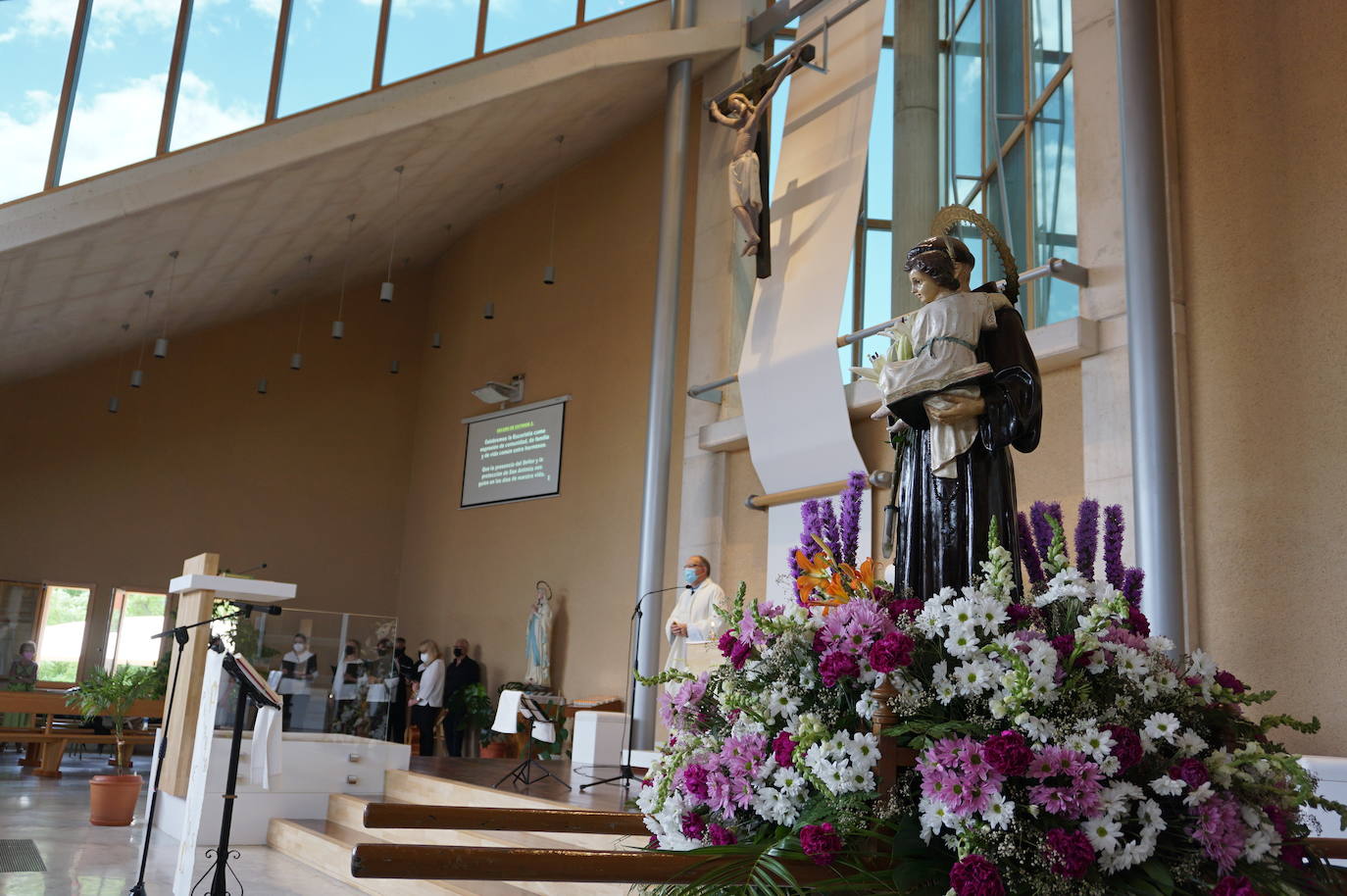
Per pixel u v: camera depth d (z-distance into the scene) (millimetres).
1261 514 6117
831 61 10258
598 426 12875
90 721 12359
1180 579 6105
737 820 2104
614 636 11875
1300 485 5977
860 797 1925
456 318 15875
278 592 8266
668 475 10625
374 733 8664
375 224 14023
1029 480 7656
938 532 2461
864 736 1941
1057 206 8227
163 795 8336
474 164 13148
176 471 14969
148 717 12352
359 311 16344
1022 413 2404
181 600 8648
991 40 9586
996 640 1971
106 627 14242
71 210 10188
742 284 11211
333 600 15617
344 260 14977
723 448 10805
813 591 2420
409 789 8391
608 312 13141
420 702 12641
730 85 11188
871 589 2328
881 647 1942
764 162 10273
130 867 6812
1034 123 8656
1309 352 6055
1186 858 1821
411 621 15461
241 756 8133
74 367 14539
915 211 10273
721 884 1750
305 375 15922
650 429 10711
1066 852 1729
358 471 16047
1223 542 6258
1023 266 8656
